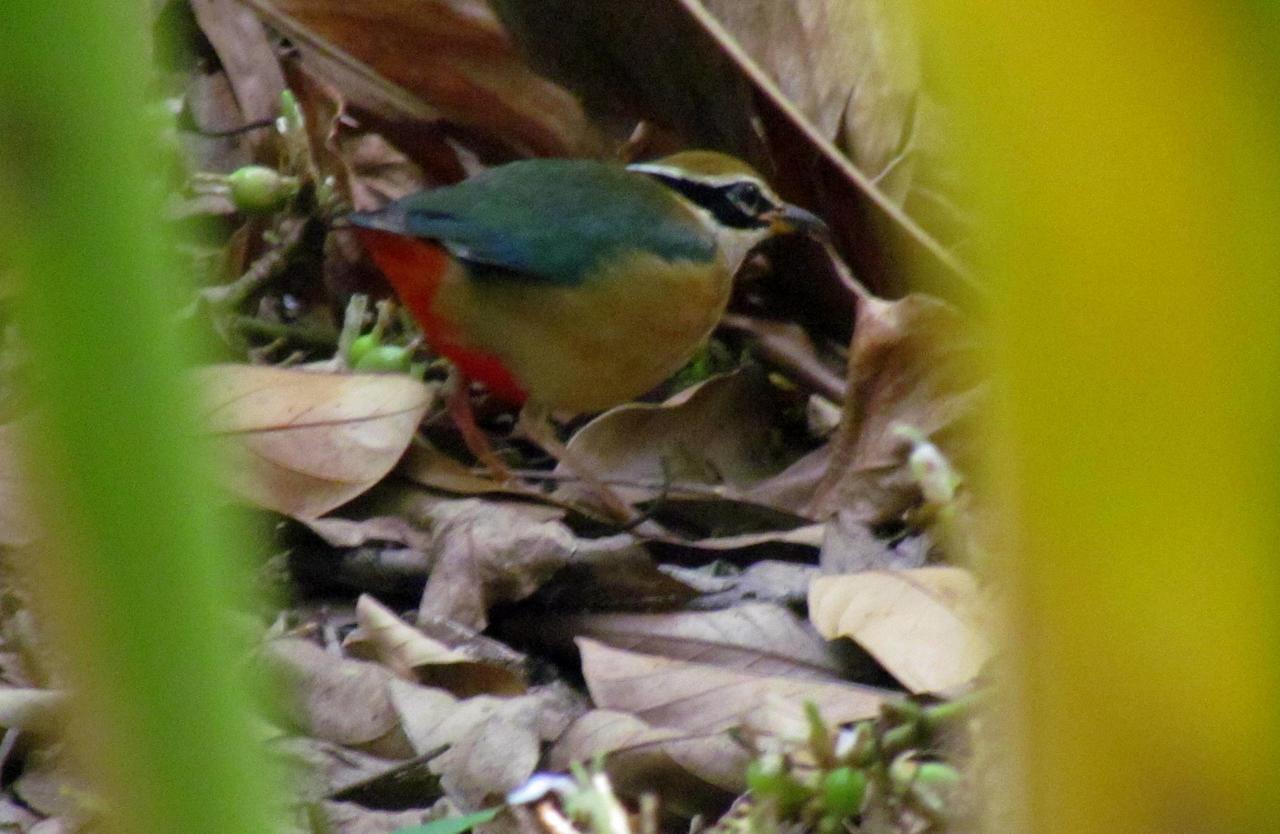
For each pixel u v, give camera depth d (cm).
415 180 1077
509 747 611
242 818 221
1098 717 229
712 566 797
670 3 955
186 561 213
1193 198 210
